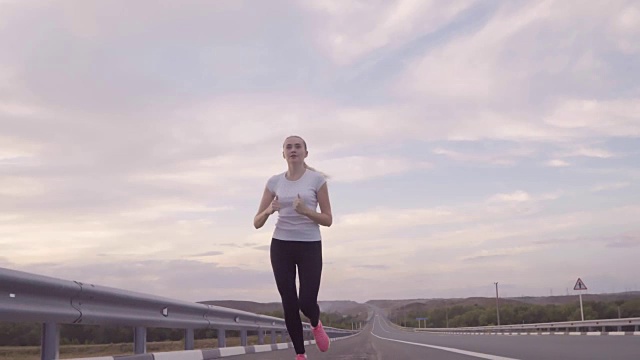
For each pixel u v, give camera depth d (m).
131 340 9.41
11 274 4.34
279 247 5.55
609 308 96.50
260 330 14.34
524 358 7.86
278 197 5.57
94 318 5.75
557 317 107.56
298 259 5.56
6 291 4.41
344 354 10.06
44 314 4.88
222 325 10.59
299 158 5.60
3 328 7.01
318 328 5.90
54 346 5.22
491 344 13.23
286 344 17.08
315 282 5.52
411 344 15.86
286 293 5.55
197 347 14.15
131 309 6.80
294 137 5.64
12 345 7.07
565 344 11.77
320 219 5.45
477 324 139.88
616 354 8.13
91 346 8.90
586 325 32.28
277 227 5.60
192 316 9.11
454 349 11.32
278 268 5.56
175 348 12.65
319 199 5.63
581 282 35.75
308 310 5.53
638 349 9.23
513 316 118.62
